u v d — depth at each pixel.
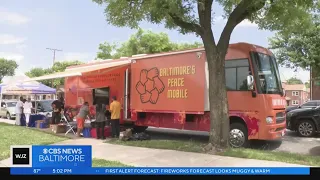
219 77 9.62
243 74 10.70
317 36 21.48
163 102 12.63
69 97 18.03
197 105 11.52
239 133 10.79
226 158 8.67
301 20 11.17
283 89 11.70
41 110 24.58
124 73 14.50
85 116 14.21
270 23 10.91
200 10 9.78
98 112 13.18
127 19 10.70
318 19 19.64
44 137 13.38
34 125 18.61
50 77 15.93
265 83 10.55
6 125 18.94
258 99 10.33
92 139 13.03
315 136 13.34
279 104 10.95
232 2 10.81
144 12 10.23
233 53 10.99
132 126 14.91
